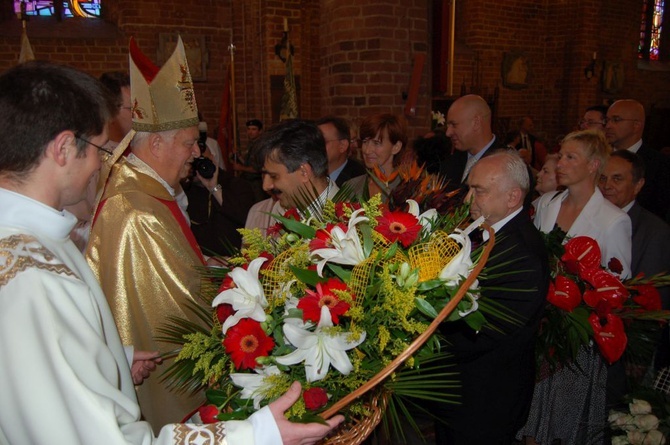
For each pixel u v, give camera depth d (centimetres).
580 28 1103
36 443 92
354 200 175
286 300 130
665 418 208
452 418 202
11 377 93
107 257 187
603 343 215
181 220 205
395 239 128
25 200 106
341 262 127
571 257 222
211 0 896
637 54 1251
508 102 1127
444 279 128
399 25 489
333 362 118
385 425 133
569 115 1139
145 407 190
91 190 235
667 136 1216
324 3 518
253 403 129
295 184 196
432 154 367
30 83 103
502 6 1084
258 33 804
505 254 187
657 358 244
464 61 1066
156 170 199
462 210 157
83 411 96
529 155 698
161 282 186
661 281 236
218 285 169
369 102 495
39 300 98
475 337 186
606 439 242
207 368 138
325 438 126
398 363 113
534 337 202
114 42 862
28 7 853
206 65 907
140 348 186
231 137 641
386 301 122
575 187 266
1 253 100
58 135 104
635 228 282
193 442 107
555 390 242
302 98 815
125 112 267
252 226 262
